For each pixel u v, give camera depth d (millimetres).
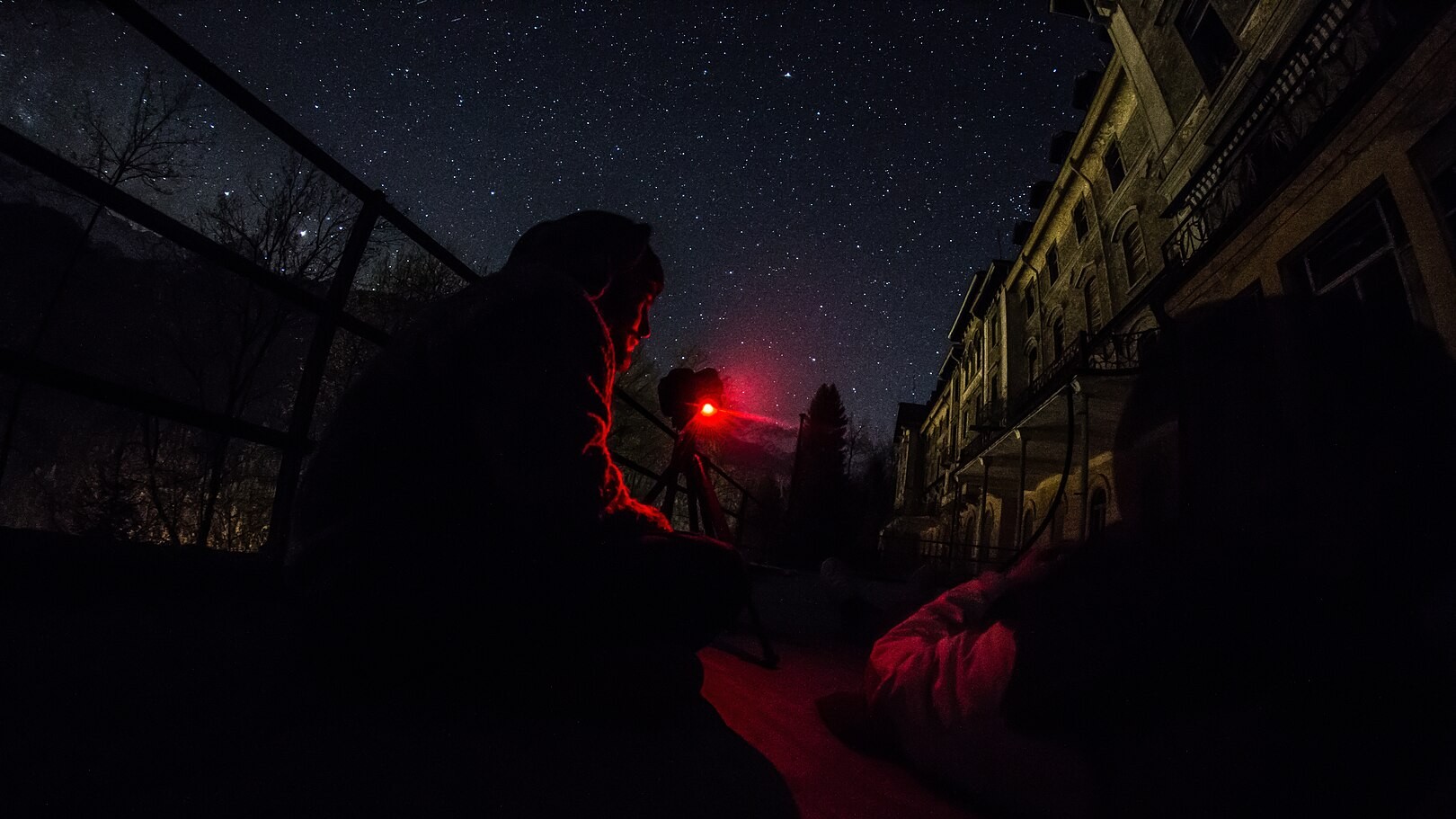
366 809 734
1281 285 5668
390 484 1056
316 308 2113
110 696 900
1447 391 629
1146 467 842
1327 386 681
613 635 1158
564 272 1271
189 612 1434
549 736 1065
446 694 1090
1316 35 5848
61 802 633
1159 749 776
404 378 1097
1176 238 8742
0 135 1250
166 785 711
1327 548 681
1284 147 6363
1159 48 9750
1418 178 4430
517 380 1042
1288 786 681
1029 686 925
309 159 2016
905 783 1175
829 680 2158
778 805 978
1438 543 623
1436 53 4273
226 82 1707
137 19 1473
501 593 1047
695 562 1211
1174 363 829
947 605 1381
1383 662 644
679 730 1274
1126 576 832
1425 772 617
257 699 990
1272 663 701
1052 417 12008
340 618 1017
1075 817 869
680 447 2418
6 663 946
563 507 1032
